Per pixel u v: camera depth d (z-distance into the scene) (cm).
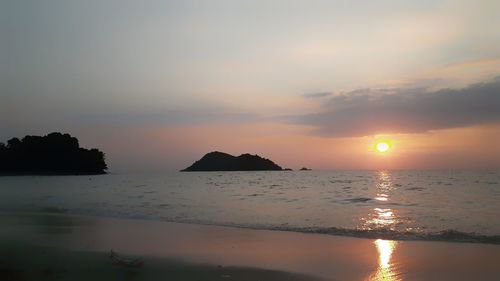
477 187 4384
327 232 1716
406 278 1042
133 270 1130
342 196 3556
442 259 1223
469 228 1738
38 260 1236
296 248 1407
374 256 1276
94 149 14138
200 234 1706
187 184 6288
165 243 1512
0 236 1684
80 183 7025
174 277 1063
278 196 3656
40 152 12725
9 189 5259
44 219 2241
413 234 1623
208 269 1139
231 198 3469
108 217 2308
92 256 1285
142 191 4559
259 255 1307
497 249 1344
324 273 1094
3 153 12425
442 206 2598
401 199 3153
